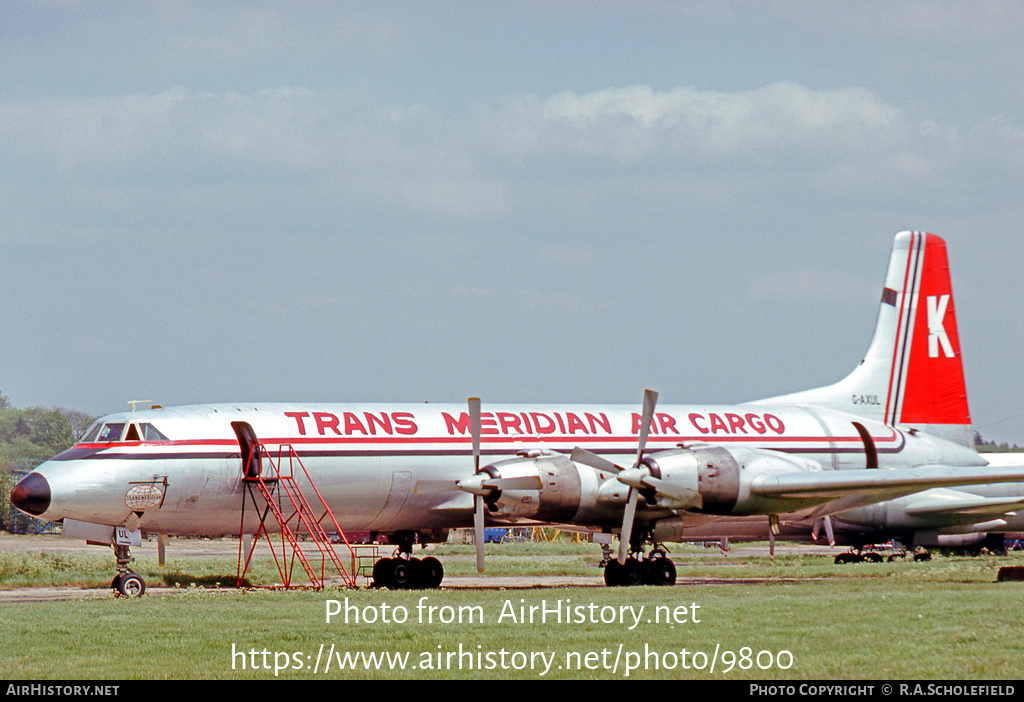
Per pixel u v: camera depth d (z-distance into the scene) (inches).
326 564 4200.3
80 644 1859.0
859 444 3727.9
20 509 2716.5
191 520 2859.3
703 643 1839.3
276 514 2878.9
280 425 2945.4
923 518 4210.1
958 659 1668.3
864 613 2094.0
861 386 3959.2
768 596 2480.3
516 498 2898.6
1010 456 5162.4
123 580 2802.7
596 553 5585.6
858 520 4153.5
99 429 2864.2
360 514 3034.0
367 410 3093.0
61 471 2736.2
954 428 4050.2
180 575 3612.2
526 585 3255.4
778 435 3592.5
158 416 2869.1
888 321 4035.4
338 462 2960.1
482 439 3142.2
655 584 3100.4
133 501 2758.4
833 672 1612.9
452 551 5556.1
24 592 3112.7
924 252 4094.5
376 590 2842.0
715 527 3811.5
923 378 4040.4
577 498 2960.1
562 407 3361.2
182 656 1770.4
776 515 3075.8
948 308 4104.3
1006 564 4055.1
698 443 3257.9
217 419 2908.5
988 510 4069.9
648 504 2972.4
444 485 2977.4
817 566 4153.5
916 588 2672.2
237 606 2358.5
